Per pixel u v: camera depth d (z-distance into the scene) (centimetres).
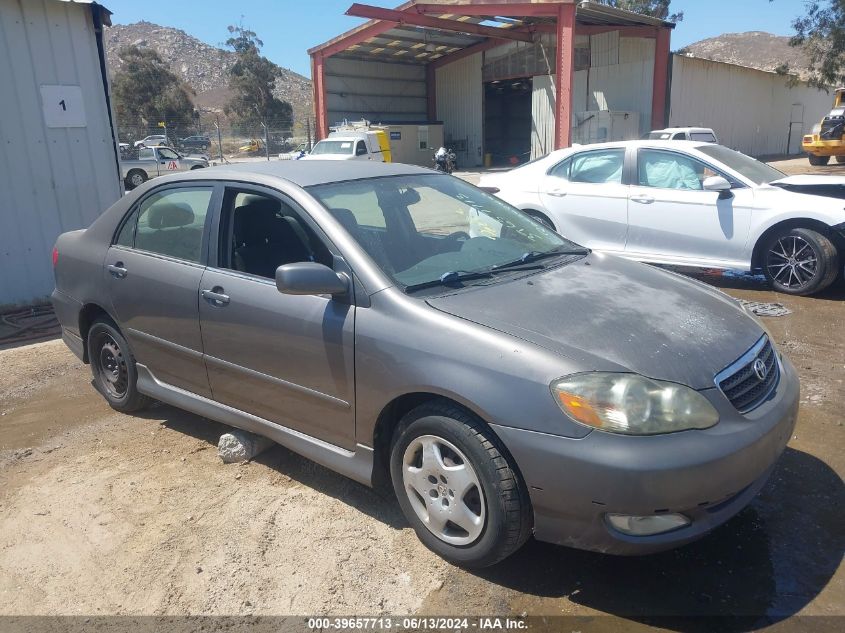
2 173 705
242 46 6862
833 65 2923
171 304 376
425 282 304
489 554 266
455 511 273
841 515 311
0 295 720
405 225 354
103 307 425
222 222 362
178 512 333
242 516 327
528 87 3641
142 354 412
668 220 714
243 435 385
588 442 239
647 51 2656
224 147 4809
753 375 274
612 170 760
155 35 17425
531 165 833
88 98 761
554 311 283
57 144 742
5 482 370
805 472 347
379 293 292
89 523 328
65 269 458
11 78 699
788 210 656
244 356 342
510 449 250
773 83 3278
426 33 3075
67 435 426
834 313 616
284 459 383
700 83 2814
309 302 312
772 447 264
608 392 241
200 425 432
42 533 321
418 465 291
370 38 2845
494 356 257
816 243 651
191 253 375
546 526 254
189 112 6216
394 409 294
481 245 356
